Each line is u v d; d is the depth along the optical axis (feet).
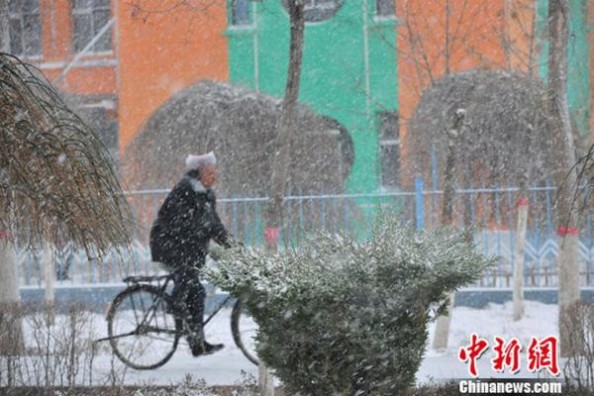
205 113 170.40
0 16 94.53
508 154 146.41
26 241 63.93
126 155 175.94
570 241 89.56
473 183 148.36
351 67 195.11
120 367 81.92
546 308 131.13
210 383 77.61
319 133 169.27
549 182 138.82
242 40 201.98
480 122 147.33
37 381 69.36
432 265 60.95
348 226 133.28
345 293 60.34
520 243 123.34
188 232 86.63
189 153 170.60
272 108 168.04
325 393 61.62
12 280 95.30
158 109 174.81
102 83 205.98
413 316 61.67
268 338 62.34
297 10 78.69
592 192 70.64
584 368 73.46
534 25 130.21
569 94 155.12
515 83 137.39
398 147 191.42
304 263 61.98
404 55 143.54
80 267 139.64
